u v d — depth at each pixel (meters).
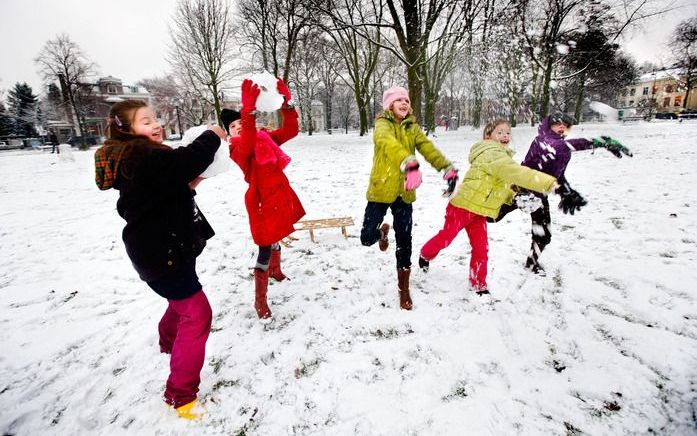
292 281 3.50
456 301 2.99
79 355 2.53
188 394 1.99
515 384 2.09
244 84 2.52
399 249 2.86
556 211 5.27
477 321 2.71
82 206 7.09
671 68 30.69
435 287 3.24
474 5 13.64
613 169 8.37
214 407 2.05
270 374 2.28
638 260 3.47
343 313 2.91
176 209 1.89
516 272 3.43
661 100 46.34
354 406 2.00
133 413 2.03
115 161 1.73
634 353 2.26
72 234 5.25
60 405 2.10
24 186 9.55
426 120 22.69
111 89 60.91
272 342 2.59
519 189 3.12
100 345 2.64
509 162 2.61
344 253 4.13
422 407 1.97
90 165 14.93
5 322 2.96
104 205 7.16
